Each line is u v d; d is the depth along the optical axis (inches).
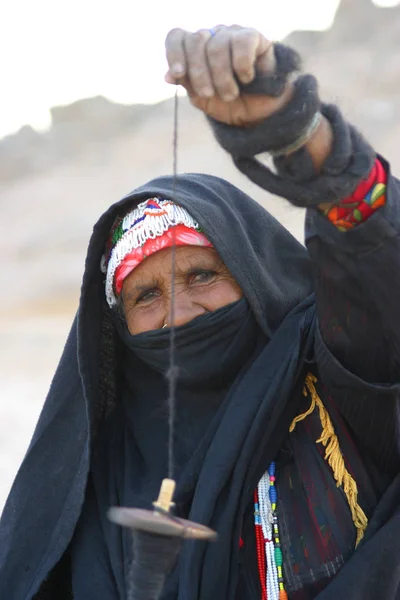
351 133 156.4
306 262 209.2
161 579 145.8
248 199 209.3
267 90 145.9
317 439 183.0
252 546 180.4
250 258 195.6
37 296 1603.1
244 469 178.1
